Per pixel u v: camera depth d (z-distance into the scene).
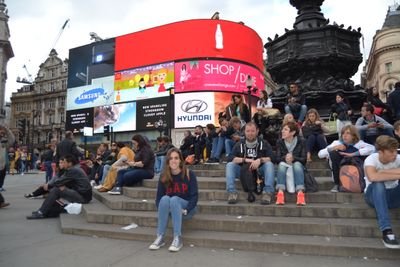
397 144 4.30
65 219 6.08
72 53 46.19
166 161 4.83
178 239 4.34
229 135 8.79
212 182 6.33
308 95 9.45
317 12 10.13
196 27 36.34
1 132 9.52
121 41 41.75
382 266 3.61
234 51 36.09
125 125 39.72
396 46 55.06
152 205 5.78
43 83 73.62
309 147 7.30
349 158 5.40
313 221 4.64
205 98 34.81
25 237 5.08
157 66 38.09
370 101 9.07
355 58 9.71
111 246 4.52
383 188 4.17
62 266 3.72
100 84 42.91
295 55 9.66
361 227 4.36
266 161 5.45
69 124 45.22
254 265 3.69
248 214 5.17
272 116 9.24
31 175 23.39
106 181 8.03
